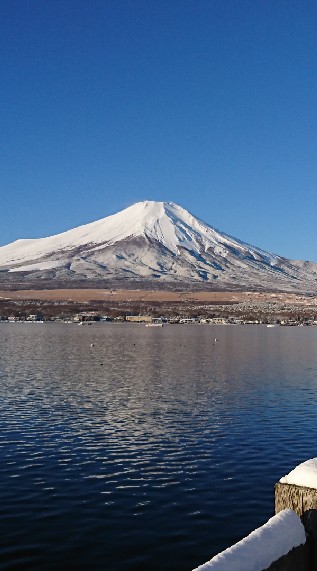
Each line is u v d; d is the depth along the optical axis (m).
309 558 7.22
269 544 6.48
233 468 23.06
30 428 30.17
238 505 18.81
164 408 36.19
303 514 7.44
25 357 72.12
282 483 7.68
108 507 18.59
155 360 69.19
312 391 43.78
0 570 14.06
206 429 30.19
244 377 52.75
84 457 24.58
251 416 33.75
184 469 22.91
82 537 16.19
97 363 64.81
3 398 39.66
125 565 14.44
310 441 27.61
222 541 15.96
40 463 23.66
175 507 18.62
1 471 22.50
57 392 42.53
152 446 26.52
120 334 129.75
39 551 15.20
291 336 127.44
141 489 20.41
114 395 41.25
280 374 55.22
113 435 28.67
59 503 18.94
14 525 17.02
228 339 114.94
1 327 162.88
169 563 14.59
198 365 63.53
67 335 124.38
